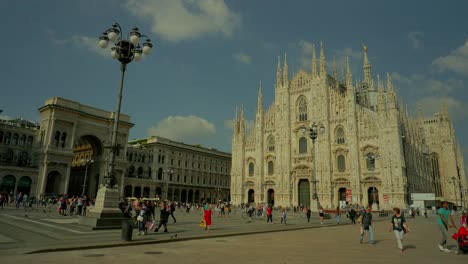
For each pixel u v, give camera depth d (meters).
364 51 107.31
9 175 74.50
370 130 68.31
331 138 73.56
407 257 14.41
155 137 111.94
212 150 132.50
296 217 50.97
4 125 78.56
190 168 120.56
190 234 22.34
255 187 84.00
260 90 89.31
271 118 85.94
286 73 84.56
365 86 101.44
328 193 70.62
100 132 91.50
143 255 13.98
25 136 82.31
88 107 89.69
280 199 78.31
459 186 116.81
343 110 73.25
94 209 24.86
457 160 130.62
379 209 63.78
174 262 12.44
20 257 12.83
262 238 22.05
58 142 82.75
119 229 23.48
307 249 16.72
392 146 64.25
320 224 36.59
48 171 79.94
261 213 53.50
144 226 21.55
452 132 126.56
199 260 12.95
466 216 16.95
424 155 101.06
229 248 16.61
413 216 57.16
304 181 76.56
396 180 62.47
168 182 111.00
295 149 79.19
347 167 69.75
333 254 15.06
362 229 20.11
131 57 25.77
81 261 12.29
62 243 16.38
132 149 106.44
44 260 12.28
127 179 99.62
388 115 66.12
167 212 23.80
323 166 72.69
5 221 27.58
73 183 104.69
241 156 88.19
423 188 86.31
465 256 14.87
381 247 17.94
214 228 27.92
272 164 83.06
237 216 50.94
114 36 24.48
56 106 81.50
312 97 78.06
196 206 82.75
